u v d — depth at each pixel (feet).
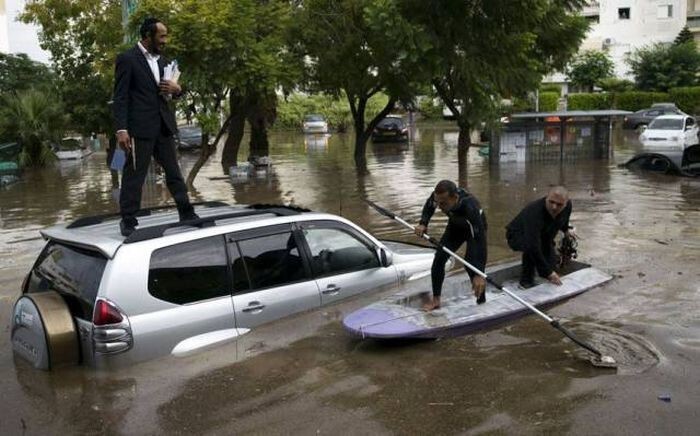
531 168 70.13
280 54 55.77
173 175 20.77
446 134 136.56
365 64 65.26
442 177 64.03
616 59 195.62
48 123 86.12
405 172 69.46
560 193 22.82
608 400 15.55
